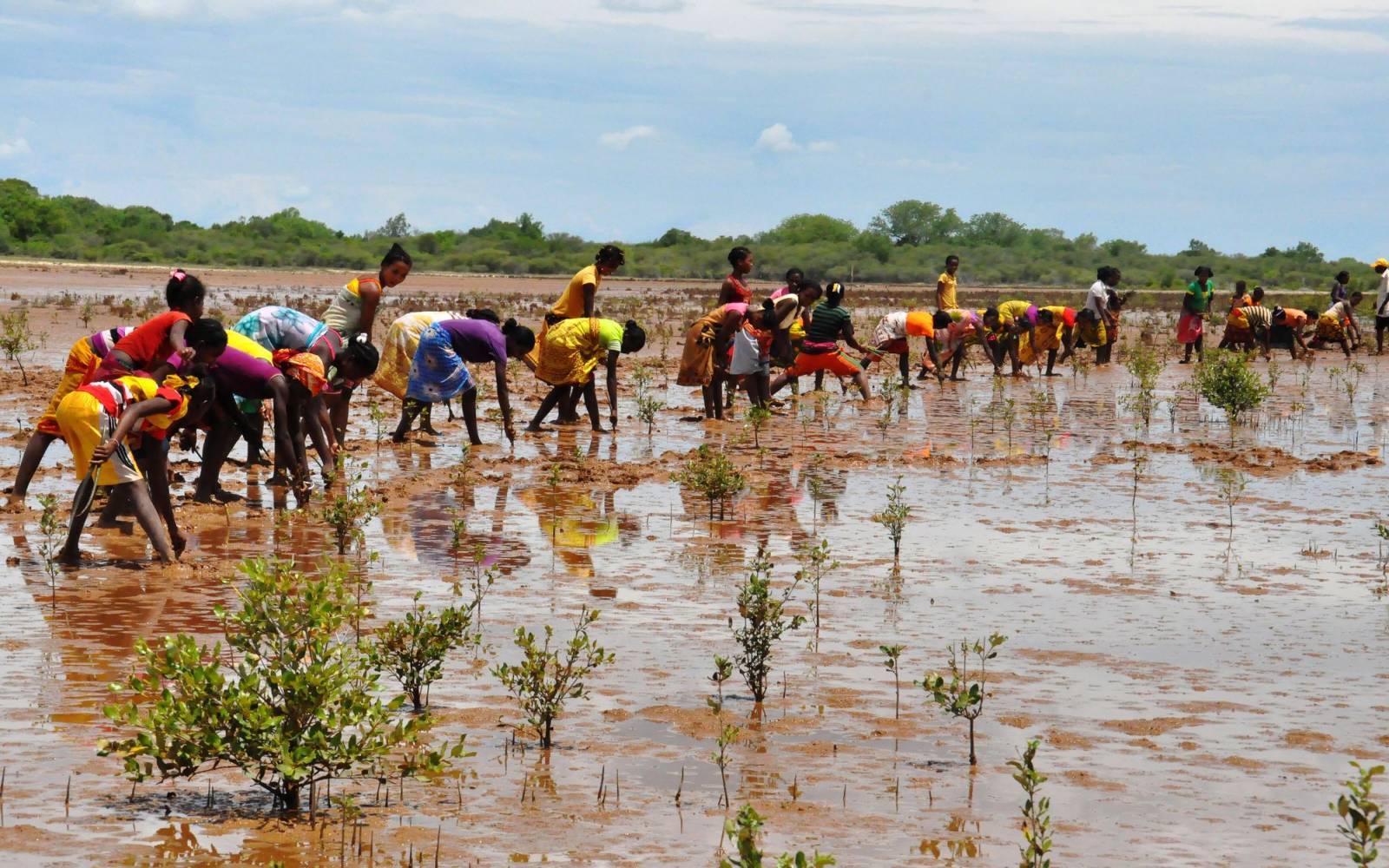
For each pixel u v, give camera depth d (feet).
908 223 576.20
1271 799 22.16
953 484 53.42
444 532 42.60
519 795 21.88
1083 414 77.30
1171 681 28.43
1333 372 96.68
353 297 55.72
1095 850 20.12
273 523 42.93
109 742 21.38
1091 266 526.57
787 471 56.08
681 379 71.41
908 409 78.64
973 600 35.19
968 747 24.53
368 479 51.72
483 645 30.17
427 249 448.24
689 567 38.42
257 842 19.81
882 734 25.14
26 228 404.16
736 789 22.33
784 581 36.91
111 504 41.34
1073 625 32.86
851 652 30.42
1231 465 58.95
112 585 34.71
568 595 34.81
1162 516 47.14
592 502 48.44
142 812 20.86
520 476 53.72
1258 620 33.55
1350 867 19.60
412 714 25.70
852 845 20.13
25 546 38.91
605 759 23.65
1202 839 20.54
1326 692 27.86
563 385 66.39
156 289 200.85
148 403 36.42
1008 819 21.21
